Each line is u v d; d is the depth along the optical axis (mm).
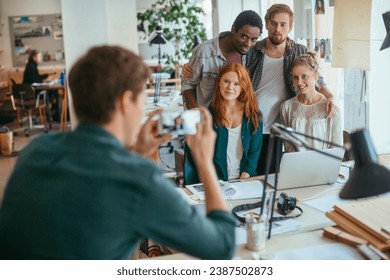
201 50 3172
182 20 7371
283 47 3029
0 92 9781
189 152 2584
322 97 2801
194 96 3273
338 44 2965
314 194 2211
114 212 954
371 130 3512
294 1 3912
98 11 5539
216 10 6344
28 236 1001
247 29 2979
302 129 2783
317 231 1786
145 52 9641
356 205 1789
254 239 1626
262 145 2820
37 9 9938
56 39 10016
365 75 3428
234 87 2588
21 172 1037
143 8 9570
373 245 1566
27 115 8750
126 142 1092
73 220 961
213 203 1102
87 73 1021
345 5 2854
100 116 1029
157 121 1388
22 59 10109
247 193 2266
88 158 991
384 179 1244
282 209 1961
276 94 3059
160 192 962
